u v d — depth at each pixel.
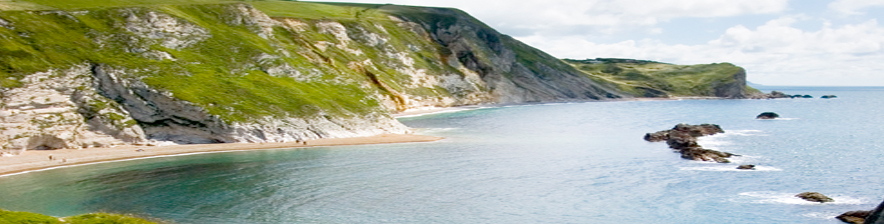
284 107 97.94
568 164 72.94
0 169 65.69
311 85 115.25
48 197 53.81
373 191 57.62
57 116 81.38
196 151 80.94
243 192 56.72
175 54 107.56
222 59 112.50
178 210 49.91
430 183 61.44
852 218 46.50
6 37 91.88
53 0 118.00
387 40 189.12
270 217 48.16
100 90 89.19
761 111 185.38
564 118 150.25
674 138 90.44
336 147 86.69
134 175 64.19
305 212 49.81
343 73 130.75
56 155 74.69
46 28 99.88
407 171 67.75
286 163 72.44
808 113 174.62
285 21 169.25
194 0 148.50
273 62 117.50
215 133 88.31
